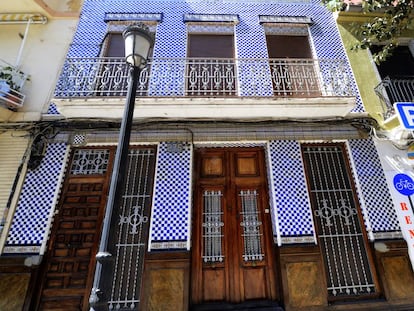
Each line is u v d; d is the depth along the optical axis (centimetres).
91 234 403
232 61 539
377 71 537
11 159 428
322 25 580
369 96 507
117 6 570
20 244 380
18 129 443
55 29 537
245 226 432
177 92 481
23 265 369
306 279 382
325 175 455
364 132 466
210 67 534
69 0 574
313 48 553
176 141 454
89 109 436
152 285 370
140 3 577
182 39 543
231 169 466
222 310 377
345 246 412
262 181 459
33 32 532
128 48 283
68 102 426
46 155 436
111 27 553
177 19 564
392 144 465
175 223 405
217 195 451
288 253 393
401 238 406
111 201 227
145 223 414
